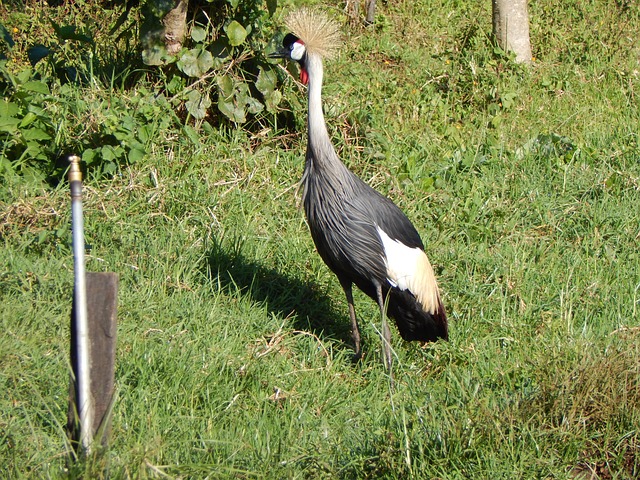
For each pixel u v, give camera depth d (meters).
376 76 15.67
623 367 8.07
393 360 9.80
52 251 10.20
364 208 9.26
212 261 10.60
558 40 18.45
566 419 7.66
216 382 8.36
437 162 13.69
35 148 11.48
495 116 14.98
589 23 19.39
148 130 11.91
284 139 13.17
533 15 19.56
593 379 7.89
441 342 10.16
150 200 11.18
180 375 8.27
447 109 15.23
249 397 8.52
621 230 12.52
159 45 12.39
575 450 7.57
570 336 9.49
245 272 10.60
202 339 9.12
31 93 11.88
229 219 11.28
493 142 14.30
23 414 7.30
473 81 15.76
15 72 13.41
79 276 5.82
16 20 15.59
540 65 17.33
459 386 8.43
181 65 12.34
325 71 15.12
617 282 11.34
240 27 12.20
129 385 8.05
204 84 12.64
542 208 12.80
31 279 9.35
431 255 11.56
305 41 9.41
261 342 9.51
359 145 13.26
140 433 7.12
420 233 11.96
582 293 11.09
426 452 7.31
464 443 7.36
